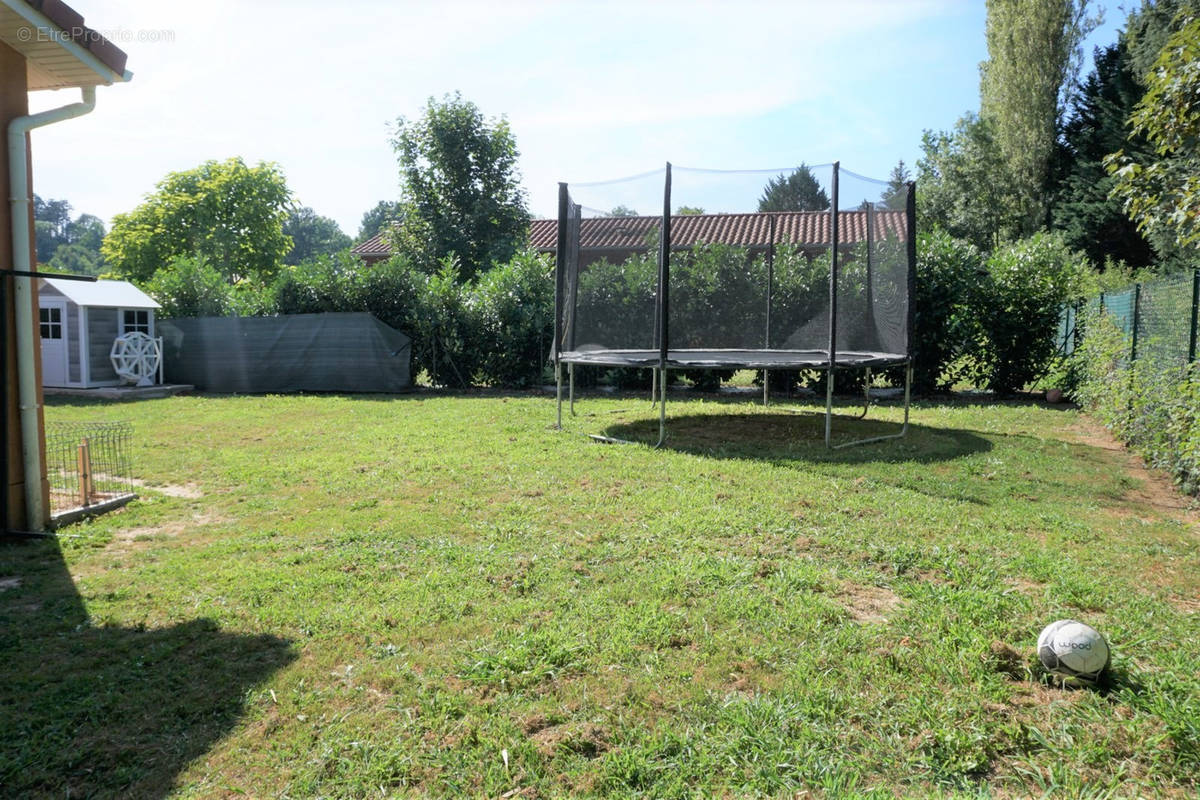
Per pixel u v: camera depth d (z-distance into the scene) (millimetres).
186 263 16969
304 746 2463
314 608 3582
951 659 2992
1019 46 29656
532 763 2346
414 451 7633
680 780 2230
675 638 3211
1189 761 2330
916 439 8227
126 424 9617
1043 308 12156
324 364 14227
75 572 4223
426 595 3725
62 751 2438
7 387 4930
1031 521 5004
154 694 2785
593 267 9602
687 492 5777
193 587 3910
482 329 14570
